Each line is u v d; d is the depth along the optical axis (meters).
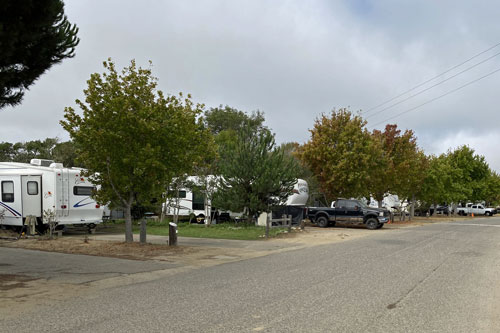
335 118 32.19
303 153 31.95
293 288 8.02
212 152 16.11
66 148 33.75
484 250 14.55
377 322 5.79
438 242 17.27
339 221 27.09
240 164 21.75
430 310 6.47
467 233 22.31
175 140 14.16
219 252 13.89
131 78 14.12
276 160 22.25
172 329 5.44
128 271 10.20
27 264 11.19
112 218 26.38
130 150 13.98
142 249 14.03
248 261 12.00
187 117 14.57
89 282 8.84
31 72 9.73
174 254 13.23
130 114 13.45
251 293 7.59
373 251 14.15
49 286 8.40
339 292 7.66
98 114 13.66
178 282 8.80
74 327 5.57
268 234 19.02
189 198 26.61
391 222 34.66
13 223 19.06
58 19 9.74
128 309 6.50
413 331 5.43
